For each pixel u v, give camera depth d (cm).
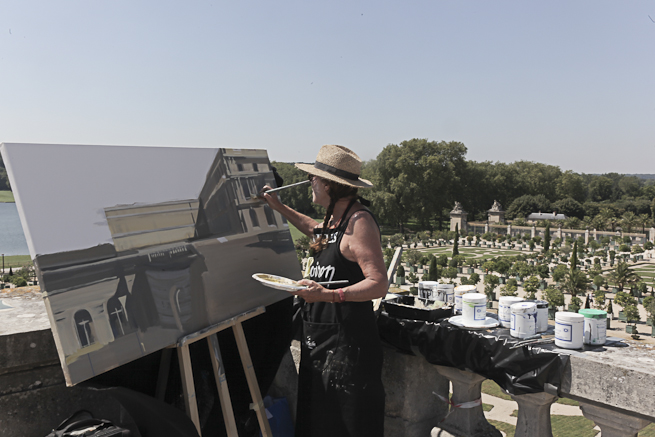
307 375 289
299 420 296
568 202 11869
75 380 188
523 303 280
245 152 322
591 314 255
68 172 208
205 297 259
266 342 334
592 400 232
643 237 7950
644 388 214
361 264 271
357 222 274
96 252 207
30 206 189
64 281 192
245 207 307
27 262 7588
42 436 286
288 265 336
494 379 272
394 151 10350
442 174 10681
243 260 293
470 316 298
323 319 282
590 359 233
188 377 238
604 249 6781
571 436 1201
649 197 15650
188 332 243
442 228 11631
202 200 272
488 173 12588
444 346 294
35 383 281
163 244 240
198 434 240
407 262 5394
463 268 5388
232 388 321
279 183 363
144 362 257
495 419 1262
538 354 249
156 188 245
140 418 242
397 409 341
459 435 311
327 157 288
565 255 6225
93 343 197
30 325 277
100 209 214
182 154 268
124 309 213
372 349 281
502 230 9862
